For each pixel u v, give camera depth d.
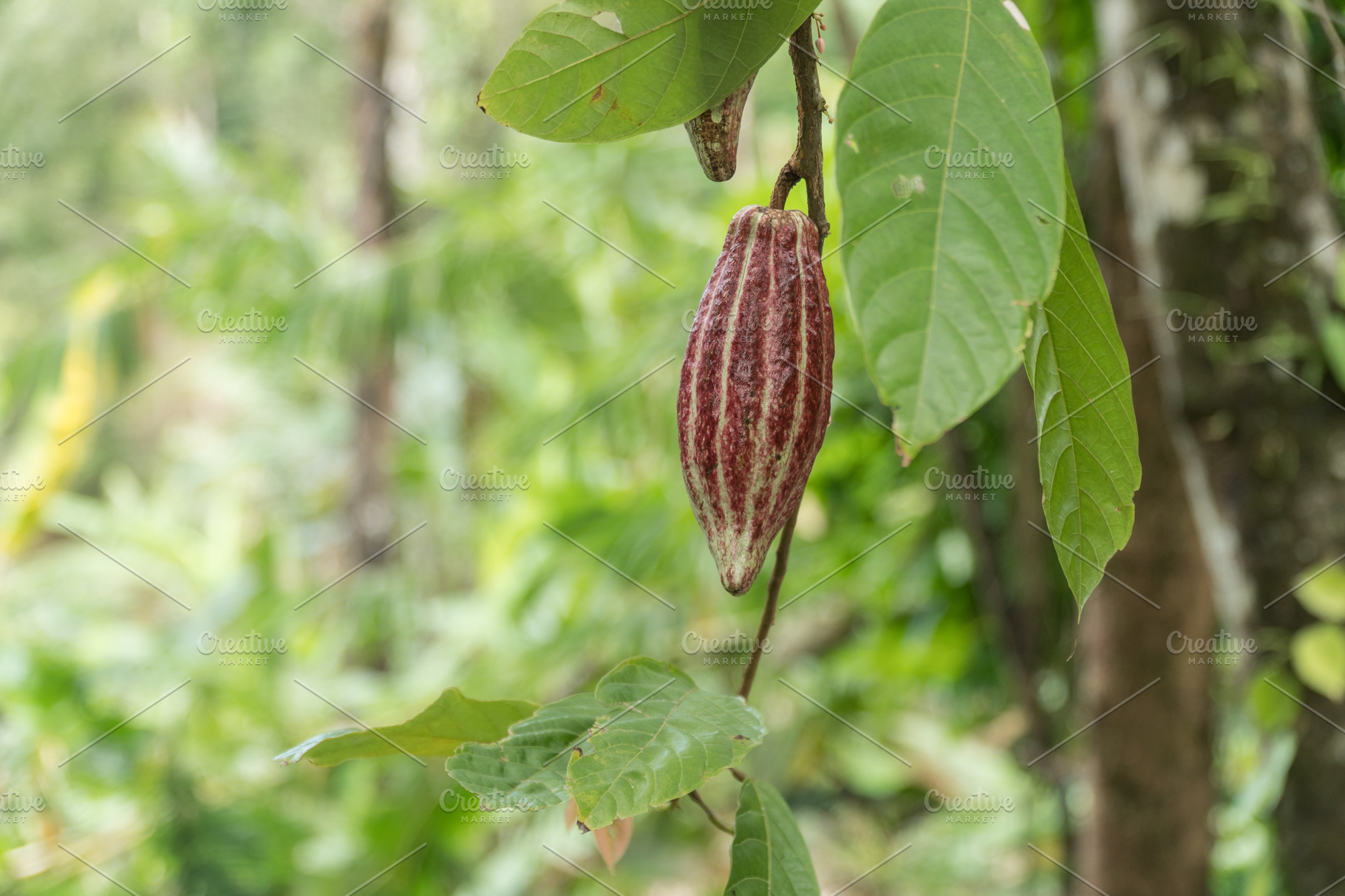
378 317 7.34
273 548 7.23
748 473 1.54
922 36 1.46
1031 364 1.53
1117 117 2.84
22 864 4.81
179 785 5.20
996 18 1.47
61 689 5.55
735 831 1.64
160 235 7.68
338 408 10.76
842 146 1.45
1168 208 2.49
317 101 12.04
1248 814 3.11
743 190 4.76
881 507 5.16
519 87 1.56
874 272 1.43
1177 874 3.49
